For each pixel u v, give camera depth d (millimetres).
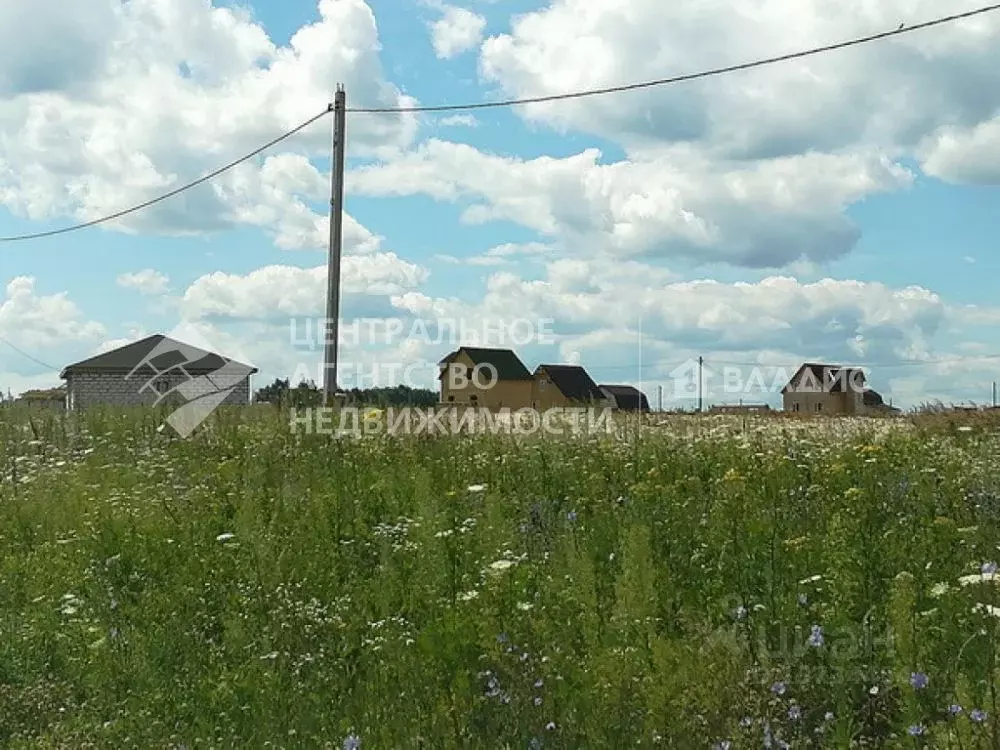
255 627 7332
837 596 6688
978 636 5734
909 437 15031
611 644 6430
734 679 5727
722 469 11891
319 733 5723
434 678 6047
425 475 10961
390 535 9289
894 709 5523
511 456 13383
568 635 6461
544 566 8164
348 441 15250
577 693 5602
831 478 10445
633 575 7094
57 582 9289
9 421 19391
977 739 4820
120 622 7875
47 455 16812
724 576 7426
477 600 6828
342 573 8672
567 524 9430
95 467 14758
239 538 9211
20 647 7598
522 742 5312
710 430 16062
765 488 10133
